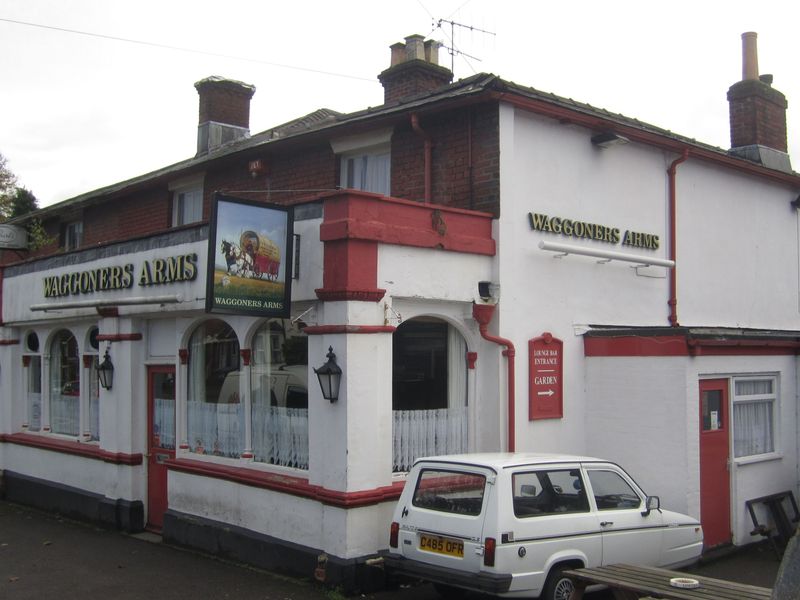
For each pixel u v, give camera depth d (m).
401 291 9.06
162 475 11.96
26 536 11.95
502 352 9.88
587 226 11.02
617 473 8.13
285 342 9.93
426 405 9.80
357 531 8.52
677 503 9.84
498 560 6.95
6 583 9.34
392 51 14.06
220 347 11.10
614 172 11.60
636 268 11.79
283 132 15.38
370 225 8.72
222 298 8.41
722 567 9.85
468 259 9.76
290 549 9.16
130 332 12.26
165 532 11.21
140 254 11.80
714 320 13.12
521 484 7.30
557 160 10.75
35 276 14.59
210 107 17.42
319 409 8.94
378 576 8.57
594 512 7.70
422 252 9.29
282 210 8.98
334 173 12.32
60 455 13.83
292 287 9.38
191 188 15.41
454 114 10.46
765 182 14.53
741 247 13.84
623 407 10.47
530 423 10.14
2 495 15.31
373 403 8.75
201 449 11.16
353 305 8.65
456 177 10.39
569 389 10.67
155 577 9.44
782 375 11.56
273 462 9.93
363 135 11.75
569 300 10.77
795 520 11.38
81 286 13.21
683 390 9.88
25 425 15.45
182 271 10.87
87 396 13.68
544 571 7.19
